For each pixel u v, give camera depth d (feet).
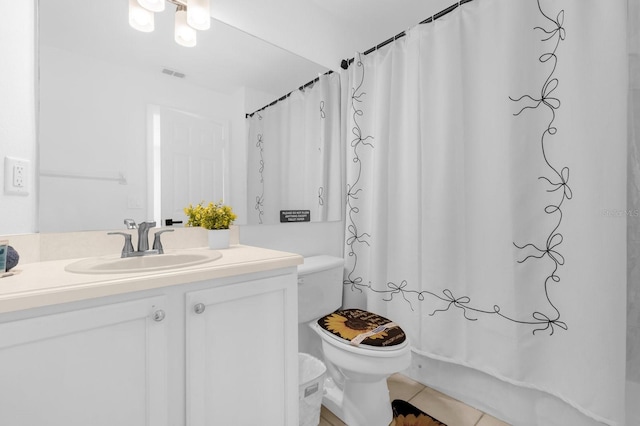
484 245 4.53
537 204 4.08
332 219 6.46
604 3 3.53
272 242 5.54
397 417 4.57
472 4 4.73
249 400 3.07
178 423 2.65
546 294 4.00
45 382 2.06
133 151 3.93
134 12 3.86
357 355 4.02
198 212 4.33
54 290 2.05
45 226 3.32
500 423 4.46
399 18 6.50
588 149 3.60
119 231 3.81
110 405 2.31
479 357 4.60
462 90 4.79
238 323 3.00
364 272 6.19
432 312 5.03
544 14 4.04
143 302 2.44
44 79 3.32
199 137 4.54
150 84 4.09
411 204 5.32
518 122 4.17
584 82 3.66
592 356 3.52
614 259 3.41
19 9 3.14
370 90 6.18
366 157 6.21
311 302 5.16
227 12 4.88
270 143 5.41
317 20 6.15
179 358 2.66
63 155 3.43
